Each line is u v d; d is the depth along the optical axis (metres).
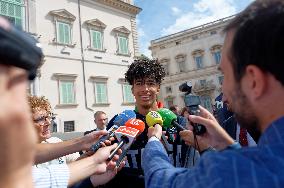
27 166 0.63
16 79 0.60
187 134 1.82
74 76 19.62
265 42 0.86
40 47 0.66
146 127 2.44
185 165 2.26
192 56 37.28
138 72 2.64
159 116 2.16
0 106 0.57
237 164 0.83
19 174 0.61
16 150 0.60
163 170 1.15
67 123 18.89
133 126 2.26
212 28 36.00
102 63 21.48
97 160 1.87
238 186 0.79
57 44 19.14
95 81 20.80
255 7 0.92
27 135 0.62
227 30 1.01
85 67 20.41
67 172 1.71
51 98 18.30
